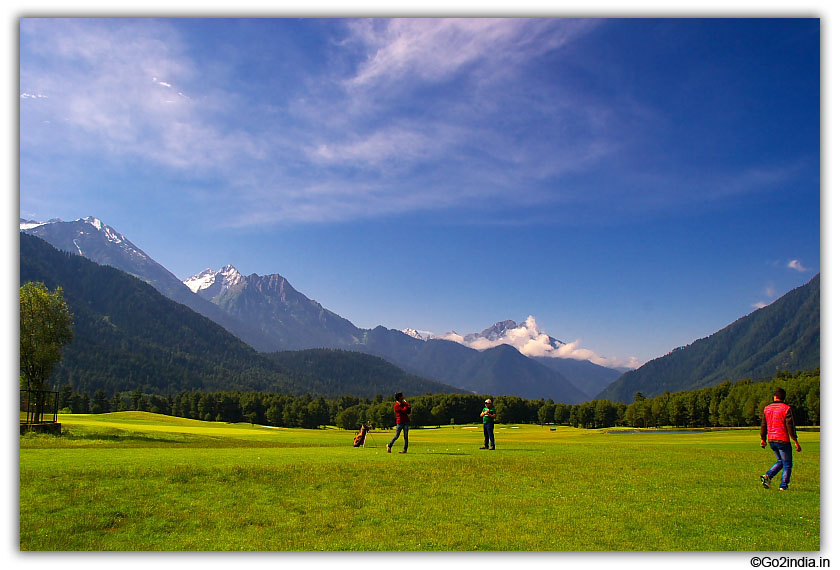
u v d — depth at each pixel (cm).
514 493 1823
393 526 1503
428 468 2102
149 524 1480
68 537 1388
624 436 8356
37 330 4934
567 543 1398
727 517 1589
